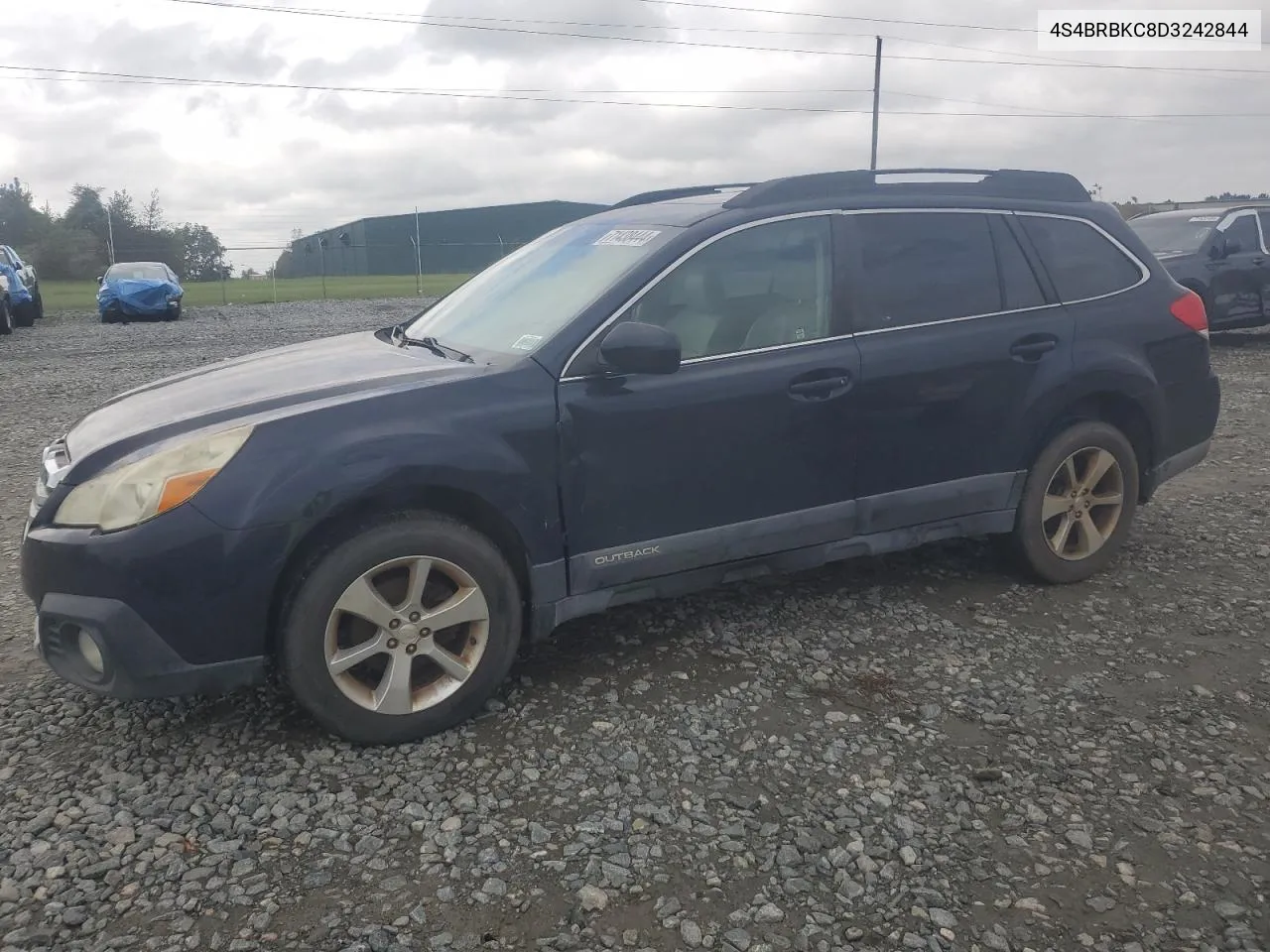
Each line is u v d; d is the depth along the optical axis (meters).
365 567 3.25
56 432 8.85
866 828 2.93
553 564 3.61
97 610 3.08
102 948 2.44
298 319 22.05
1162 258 12.88
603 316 3.70
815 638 4.24
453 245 37.78
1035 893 2.67
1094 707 3.65
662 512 3.79
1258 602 4.59
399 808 3.03
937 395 4.26
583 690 3.78
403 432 3.30
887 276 4.25
